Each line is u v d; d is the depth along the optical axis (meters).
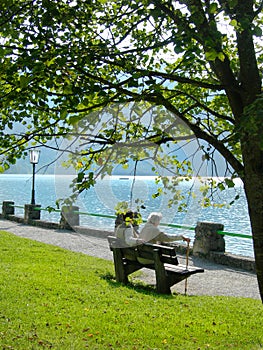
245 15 3.75
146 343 5.39
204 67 5.07
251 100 4.14
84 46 4.12
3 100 4.13
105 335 5.59
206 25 3.80
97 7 4.60
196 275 9.66
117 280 8.52
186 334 5.73
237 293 8.30
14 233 15.65
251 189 4.03
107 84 4.18
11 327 5.70
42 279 8.16
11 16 3.93
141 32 5.01
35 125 4.85
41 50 3.88
